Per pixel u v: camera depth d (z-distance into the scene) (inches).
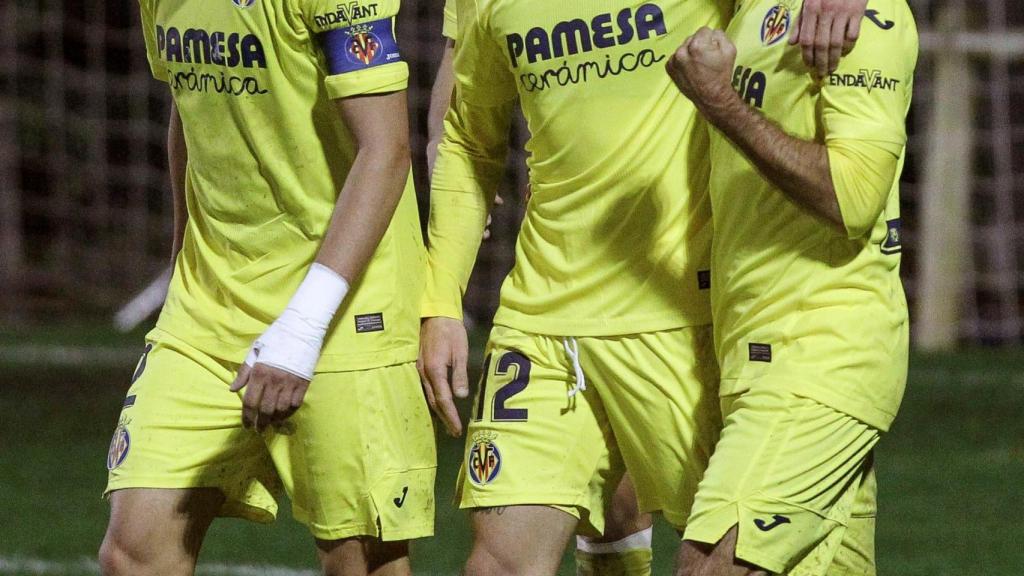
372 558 531.2
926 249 2069.4
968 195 2058.3
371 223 480.4
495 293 2397.9
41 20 2689.5
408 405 521.3
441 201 552.7
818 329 457.1
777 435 452.1
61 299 2583.7
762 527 446.9
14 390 1546.5
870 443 464.4
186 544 511.5
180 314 525.0
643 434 514.9
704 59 439.5
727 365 477.4
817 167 437.4
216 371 515.5
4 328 2241.6
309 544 887.1
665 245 506.6
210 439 512.7
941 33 2022.6
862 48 445.7
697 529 451.8
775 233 462.6
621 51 500.7
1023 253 2546.8
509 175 2358.5
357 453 511.5
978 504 1015.6
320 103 496.1
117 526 506.9
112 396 1520.7
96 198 2709.2
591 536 573.9
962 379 1636.3
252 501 530.3
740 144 444.1
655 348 508.1
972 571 819.4
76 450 1229.7
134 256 2679.6
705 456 510.3
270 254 509.4
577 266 513.7
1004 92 2379.4
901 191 2491.4
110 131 2733.8
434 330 533.6
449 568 818.8
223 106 500.1
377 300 512.1
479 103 541.0
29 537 903.1
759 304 465.7
